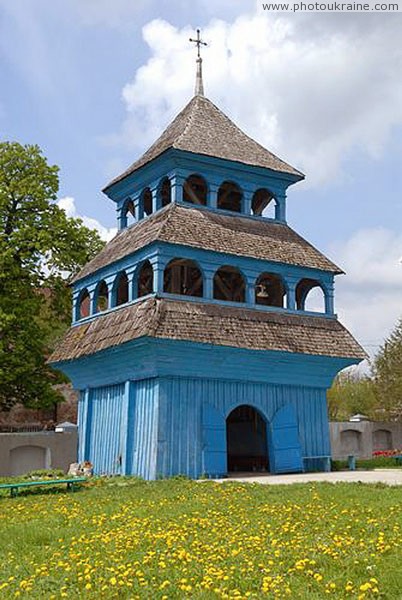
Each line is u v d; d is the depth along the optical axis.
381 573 7.81
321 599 7.06
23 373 30.38
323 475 21.66
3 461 23.84
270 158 26.08
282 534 10.28
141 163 25.20
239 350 21.53
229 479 20.17
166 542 9.98
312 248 25.81
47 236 30.28
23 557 9.69
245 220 24.78
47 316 32.97
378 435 34.72
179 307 21.22
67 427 28.91
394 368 40.50
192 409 21.28
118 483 19.03
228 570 8.23
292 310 24.08
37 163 31.56
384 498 13.34
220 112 27.11
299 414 23.72
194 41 28.50
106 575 8.34
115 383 23.28
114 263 24.16
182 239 21.89
